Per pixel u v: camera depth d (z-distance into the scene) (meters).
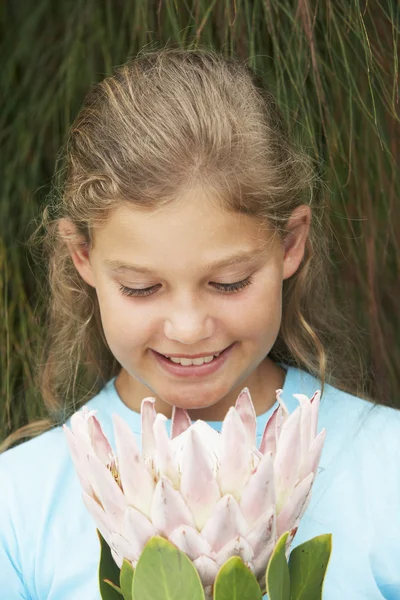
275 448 1.17
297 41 1.49
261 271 1.29
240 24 1.50
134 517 1.13
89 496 1.16
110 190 1.28
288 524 1.15
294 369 1.44
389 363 1.58
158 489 1.12
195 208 1.26
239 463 1.13
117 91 1.35
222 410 1.39
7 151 1.57
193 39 1.46
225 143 1.30
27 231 1.57
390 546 1.35
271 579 1.12
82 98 1.54
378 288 1.61
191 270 1.26
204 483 1.12
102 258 1.29
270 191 1.31
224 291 1.28
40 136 1.54
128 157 1.29
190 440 1.12
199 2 1.46
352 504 1.36
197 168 1.27
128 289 1.28
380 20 1.50
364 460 1.38
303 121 1.50
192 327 1.26
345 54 1.48
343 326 1.60
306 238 1.41
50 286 1.52
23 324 1.56
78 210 1.34
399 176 1.55
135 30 1.50
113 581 1.17
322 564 1.16
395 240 1.54
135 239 1.26
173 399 1.31
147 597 1.12
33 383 1.58
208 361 1.30
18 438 1.53
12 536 1.38
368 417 1.41
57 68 1.57
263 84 1.42
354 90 1.52
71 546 1.36
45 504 1.38
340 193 1.54
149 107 1.32
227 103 1.33
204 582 1.13
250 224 1.27
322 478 1.37
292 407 1.41
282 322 1.47
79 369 1.54
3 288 1.58
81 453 1.16
